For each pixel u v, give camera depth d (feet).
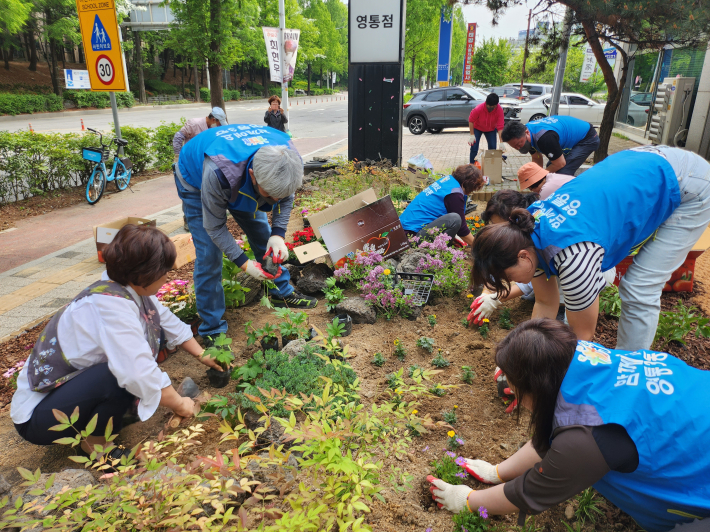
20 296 15.46
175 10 39.29
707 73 33.63
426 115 59.26
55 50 102.53
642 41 23.95
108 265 7.18
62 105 96.43
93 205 26.71
